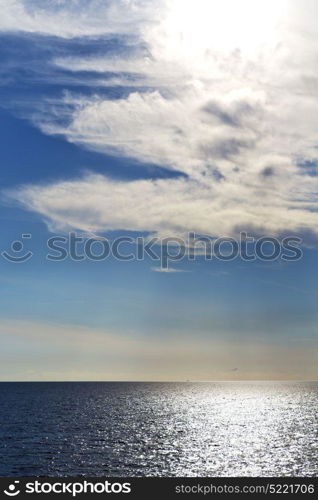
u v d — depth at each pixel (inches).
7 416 4254.4
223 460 2362.2
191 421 4116.6
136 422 3956.7
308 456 2480.3
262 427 3750.0
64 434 3159.5
